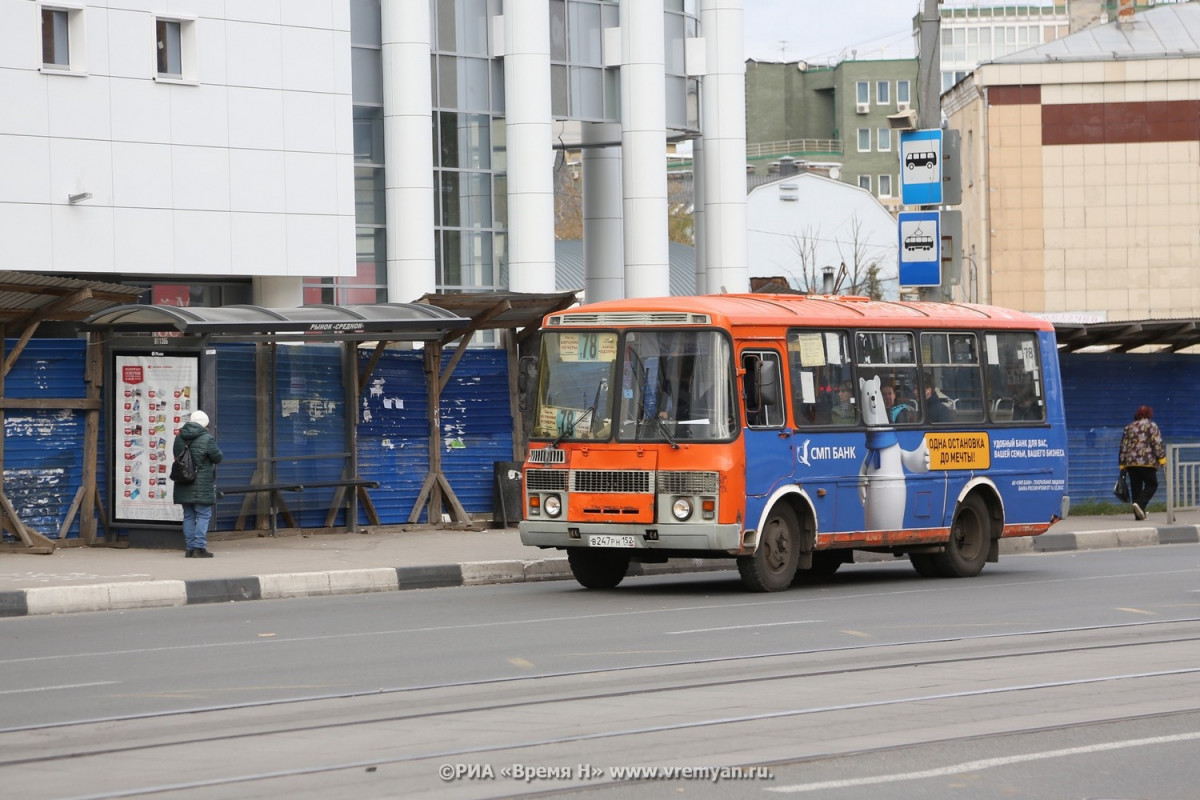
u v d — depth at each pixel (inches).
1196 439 1347.2
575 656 552.7
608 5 1627.7
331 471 1047.0
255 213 1270.9
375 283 1465.3
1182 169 2765.7
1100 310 2775.6
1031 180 2778.1
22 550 901.8
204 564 853.2
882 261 3457.2
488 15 1542.8
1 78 1151.6
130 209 1208.8
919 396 863.1
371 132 1466.5
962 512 891.4
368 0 1462.8
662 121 1624.0
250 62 1268.5
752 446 764.0
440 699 464.8
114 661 554.6
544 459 786.2
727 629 631.8
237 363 997.2
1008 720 427.5
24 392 935.0
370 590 824.9
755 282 2055.9
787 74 4896.7
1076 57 2778.1
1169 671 514.9
